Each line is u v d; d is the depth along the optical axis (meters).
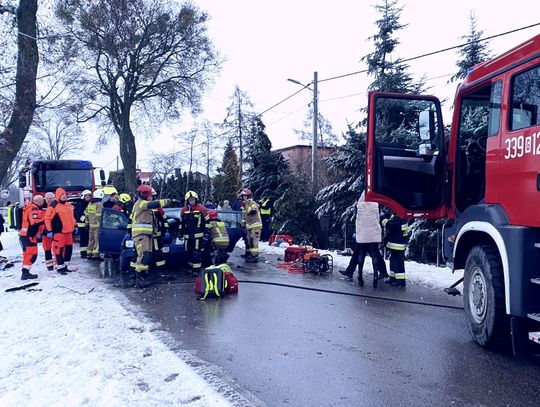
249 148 27.31
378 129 7.34
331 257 11.68
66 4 20.77
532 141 4.72
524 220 4.83
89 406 3.94
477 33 16.86
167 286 9.55
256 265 12.45
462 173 6.62
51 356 5.22
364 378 4.74
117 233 11.37
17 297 8.45
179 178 37.88
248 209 12.84
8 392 4.26
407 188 6.95
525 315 4.79
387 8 18.11
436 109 7.02
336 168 17.39
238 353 5.50
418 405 4.12
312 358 5.33
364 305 7.93
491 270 5.34
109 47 27.50
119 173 47.56
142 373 4.73
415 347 5.71
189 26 30.44
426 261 14.55
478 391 4.41
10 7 12.92
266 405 4.13
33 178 20.23
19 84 12.76
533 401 4.19
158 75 31.72
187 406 3.96
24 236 10.17
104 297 8.43
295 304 8.00
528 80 4.93
